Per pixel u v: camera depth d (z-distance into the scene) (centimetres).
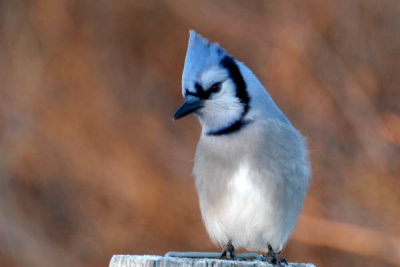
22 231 1490
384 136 1480
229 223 673
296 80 1527
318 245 1380
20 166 1541
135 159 1505
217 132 663
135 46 1678
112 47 1669
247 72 672
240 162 654
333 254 1380
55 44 1641
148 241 1438
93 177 1503
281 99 1522
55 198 1515
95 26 1675
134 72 1656
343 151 1476
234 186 656
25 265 1467
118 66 1658
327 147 1474
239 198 657
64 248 1477
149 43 1680
